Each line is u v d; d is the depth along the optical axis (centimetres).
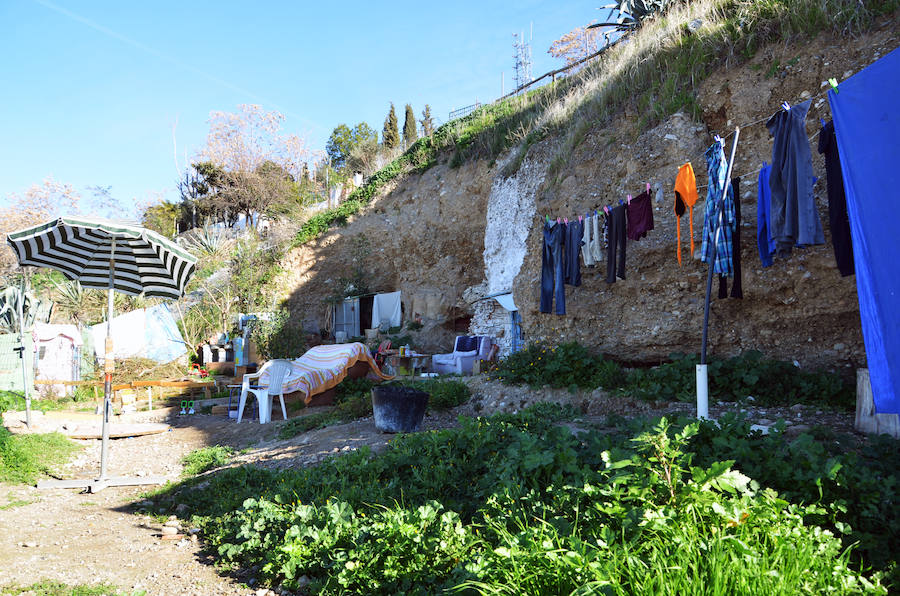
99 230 776
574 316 1107
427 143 2342
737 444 377
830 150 570
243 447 1012
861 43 761
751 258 821
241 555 441
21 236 721
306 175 3778
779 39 871
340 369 1346
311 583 359
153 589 383
